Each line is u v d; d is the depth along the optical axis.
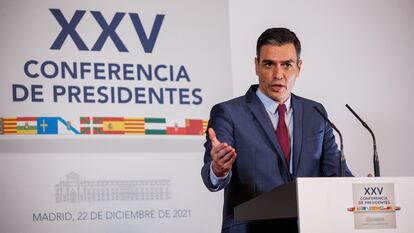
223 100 5.69
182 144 5.52
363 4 6.18
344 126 5.93
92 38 5.46
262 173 4.74
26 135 5.20
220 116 4.88
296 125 5.02
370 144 5.96
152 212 5.35
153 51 5.58
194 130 5.57
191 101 5.61
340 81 6.00
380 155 6.00
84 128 5.32
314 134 5.01
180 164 5.48
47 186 5.17
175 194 5.42
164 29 5.65
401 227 3.14
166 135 5.49
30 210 5.11
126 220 5.29
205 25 5.75
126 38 5.54
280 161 4.80
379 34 6.17
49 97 5.29
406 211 3.16
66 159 5.24
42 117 5.25
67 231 5.16
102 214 5.24
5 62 5.25
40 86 5.29
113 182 5.30
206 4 5.78
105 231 5.23
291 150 4.98
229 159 3.47
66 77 5.36
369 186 3.12
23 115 5.22
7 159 5.13
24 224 5.09
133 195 5.32
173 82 5.59
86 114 5.34
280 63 5.21
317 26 6.03
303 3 6.02
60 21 5.42
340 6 6.11
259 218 3.39
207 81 5.68
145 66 5.55
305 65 5.94
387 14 6.23
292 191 3.10
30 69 5.29
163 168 5.43
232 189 4.73
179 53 5.65
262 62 5.24
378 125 6.03
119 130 5.39
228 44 5.78
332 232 3.04
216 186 4.03
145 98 5.49
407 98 6.15
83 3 5.49
